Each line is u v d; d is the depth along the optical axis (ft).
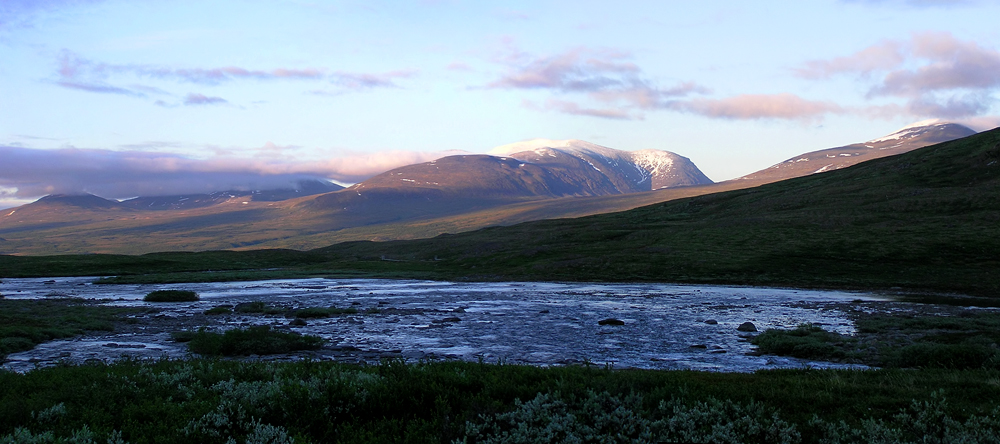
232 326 118.21
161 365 59.26
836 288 234.99
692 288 242.99
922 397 43.47
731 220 467.52
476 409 35.94
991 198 384.68
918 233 323.37
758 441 32.35
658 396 39.68
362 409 36.91
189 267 441.27
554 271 325.01
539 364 73.67
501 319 130.62
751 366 73.31
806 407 40.32
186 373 49.73
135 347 88.69
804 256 306.55
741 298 193.06
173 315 142.51
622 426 33.22
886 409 39.78
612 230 513.04
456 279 317.01
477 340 97.50
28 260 433.07
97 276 375.45
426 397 38.78
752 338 98.94
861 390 46.19
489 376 46.21
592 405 35.81
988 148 518.78
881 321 118.52
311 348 86.43
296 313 137.90
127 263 430.61
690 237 395.75
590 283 279.28
